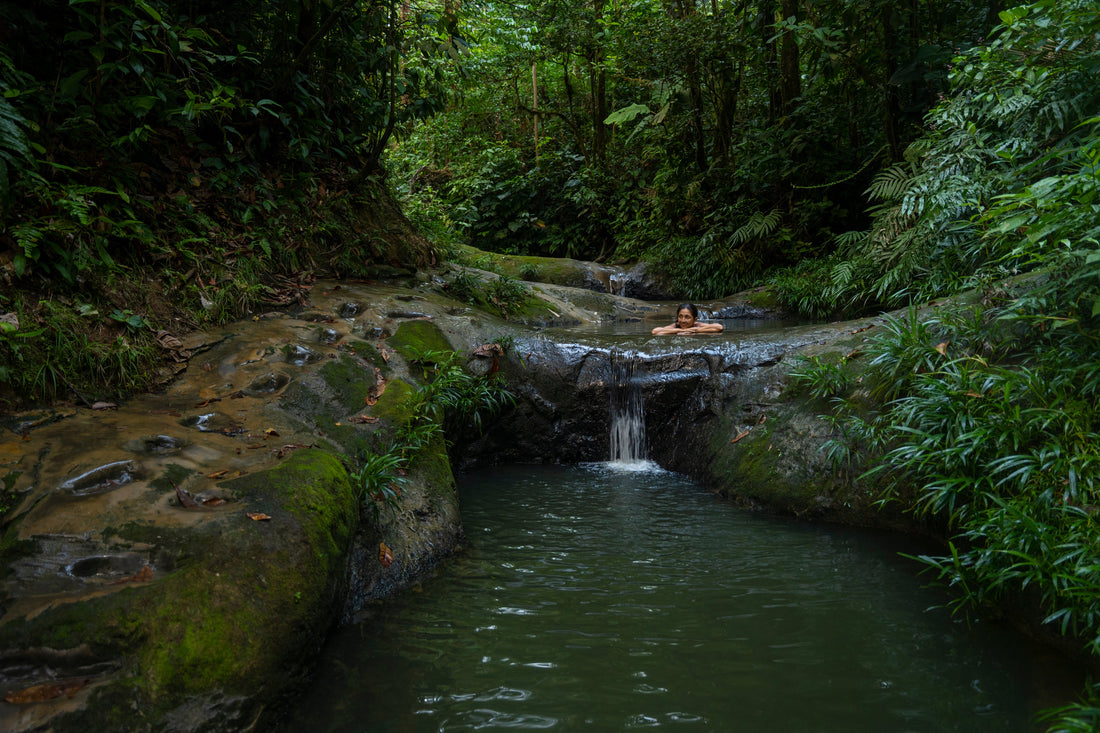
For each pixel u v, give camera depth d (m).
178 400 3.74
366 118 7.24
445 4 6.88
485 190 15.79
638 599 3.18
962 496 3.51
